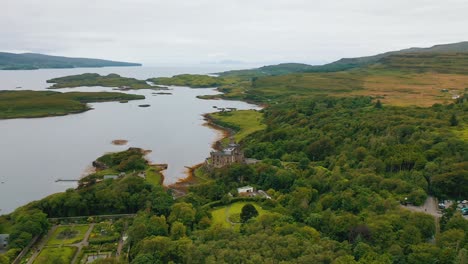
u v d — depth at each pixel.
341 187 166.25
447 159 178.12
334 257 108.00
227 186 191.75
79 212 173.25
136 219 152.25
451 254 105.44
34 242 147.25
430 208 149.25
